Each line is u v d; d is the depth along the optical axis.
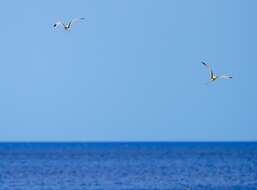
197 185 115.06
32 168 148.12
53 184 115.69
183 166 154.75
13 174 132.75
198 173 135.75
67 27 65.94
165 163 164.62
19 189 109.56
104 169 145.88
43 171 139.88
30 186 113.00
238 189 110.38
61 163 164.62
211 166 154.62
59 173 135.12
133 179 123.50
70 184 115.56
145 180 121.94
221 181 121.19
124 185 114.12
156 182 118.88
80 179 122.94
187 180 122.31
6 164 160.75
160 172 138.50
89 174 132.88
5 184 115.62
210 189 110.00
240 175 131.88
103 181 120.06
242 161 170.38
